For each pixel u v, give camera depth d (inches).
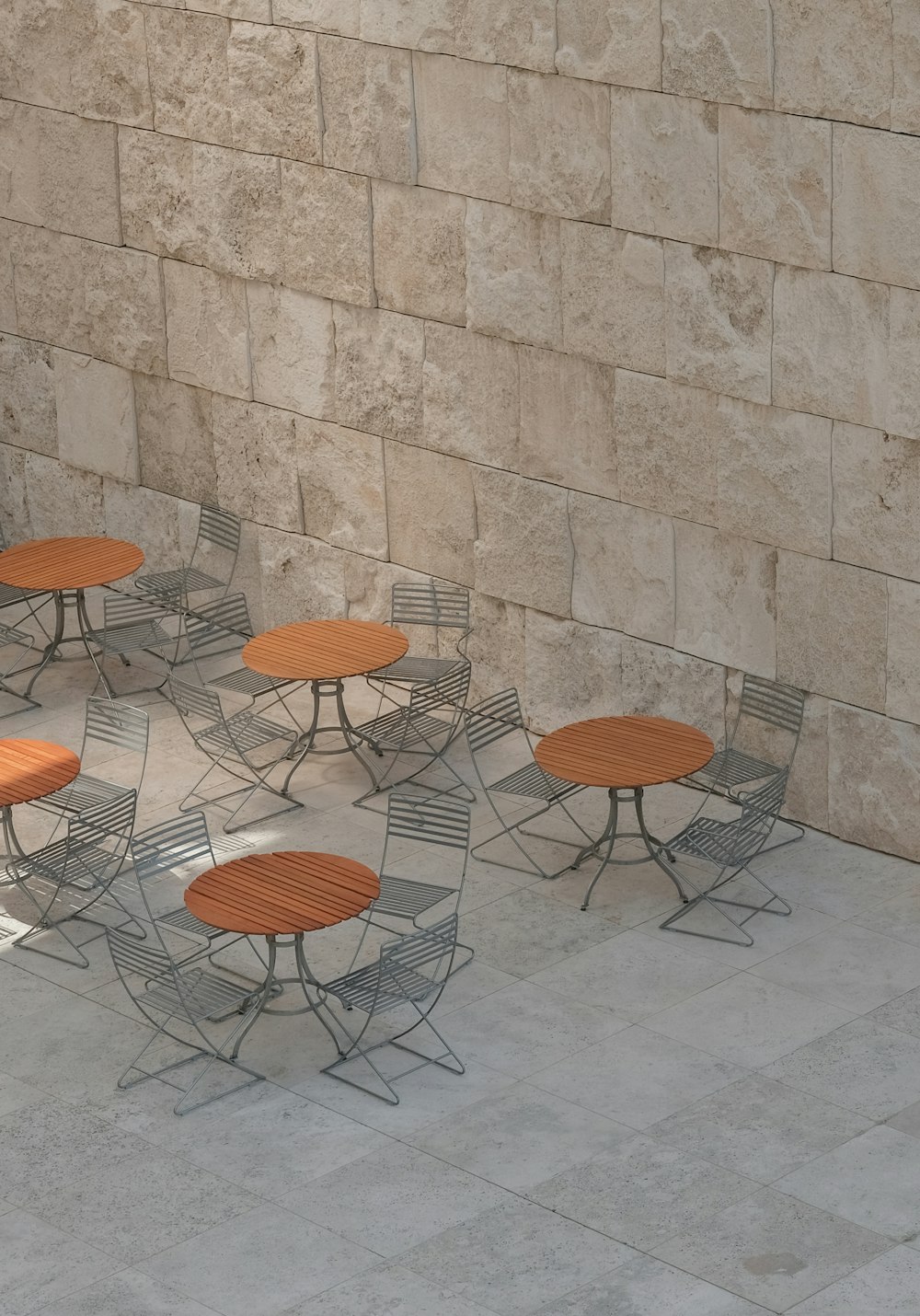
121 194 557.6
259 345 540.4
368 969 368.8
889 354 407.2
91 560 557.6
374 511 529.3
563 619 495.8
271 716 536.1
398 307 501.4
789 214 414.0
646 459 460.4
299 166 508.7
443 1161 344.8
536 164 457.1
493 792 488.4
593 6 433.7
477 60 459.8
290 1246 323.3
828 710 446.0
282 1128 356.8
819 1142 346.0
